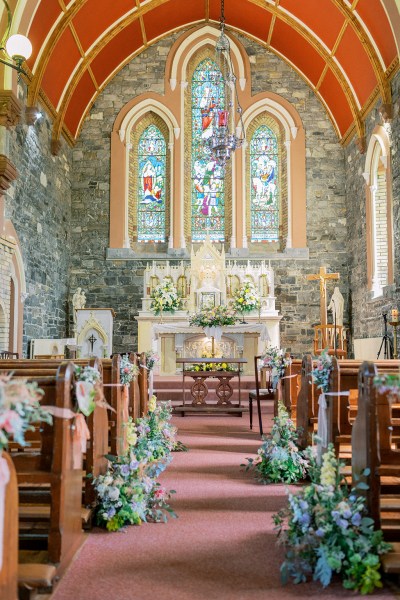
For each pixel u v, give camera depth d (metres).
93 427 4.46
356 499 3.71
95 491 4.48
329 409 4.79
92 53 14.59
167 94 17.03
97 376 3.84
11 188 11.60
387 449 3.71
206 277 15.22
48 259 14.42
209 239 15.59
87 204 16.77
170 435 7.01
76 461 3.78
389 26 11.57
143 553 3.86
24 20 10.42
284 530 3.87
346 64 14.34
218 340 13.41
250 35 17.02
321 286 15.09
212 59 17.39
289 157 16.91
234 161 16.91
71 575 3.50
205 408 10.14
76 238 16.70
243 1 15.44
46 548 3.74
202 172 17.31
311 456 4.77
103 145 16.94
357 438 3.90
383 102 12.52
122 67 17.02
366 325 14.85
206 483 5.77
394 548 3.60
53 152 14.64
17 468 3.52
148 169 17.33
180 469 6.38
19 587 3.10
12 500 2.89
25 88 12.39
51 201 14.66
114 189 16.78
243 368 13.95
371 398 3.65
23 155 12.38
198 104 17.36
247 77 17.12
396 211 12.21
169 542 4.08
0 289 10.78
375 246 14.52
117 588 3.31
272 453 5.82
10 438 3.83
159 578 3.46
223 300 15.05
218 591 3.28
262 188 17.34
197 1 15.92
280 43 16.45
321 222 16.78
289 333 16.42
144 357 7.57
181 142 16.98
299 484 5.73
